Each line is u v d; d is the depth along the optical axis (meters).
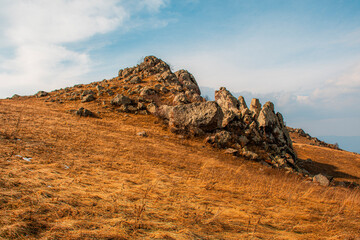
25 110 28.28
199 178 10.77
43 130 16.72
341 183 22.56
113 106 37.47
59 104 38.31
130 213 4.63
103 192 5.96
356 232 5.46
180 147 22.17
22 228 3.11
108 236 3.31
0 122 17.12
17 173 6.11
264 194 8.91
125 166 10.77
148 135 24.88
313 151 57.22
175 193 7.23
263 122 32.56
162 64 63.62
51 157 9.58
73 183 6.32
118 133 22.75
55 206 4.21
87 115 30.91
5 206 3.79
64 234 3.15
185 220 4.76
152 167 11.70
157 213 4.97
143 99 39.88
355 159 52.25
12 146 10.16
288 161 28.58
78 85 57.09
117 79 60.53
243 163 22.36
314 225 5.76
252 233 4.62
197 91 53.91
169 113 30.92
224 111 34.28
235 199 7.66
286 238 4.59
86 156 11.34
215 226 4.70
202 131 28.92
